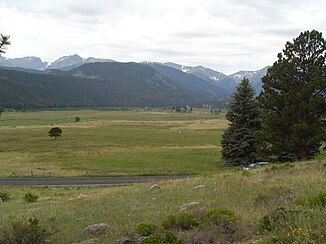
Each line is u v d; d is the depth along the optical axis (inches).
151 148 3506.4
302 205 427.8
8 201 1120.2
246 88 2049.7
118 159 2687.0
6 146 3614.7
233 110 2048.5
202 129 5684.1
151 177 1828.2
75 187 1510.8
